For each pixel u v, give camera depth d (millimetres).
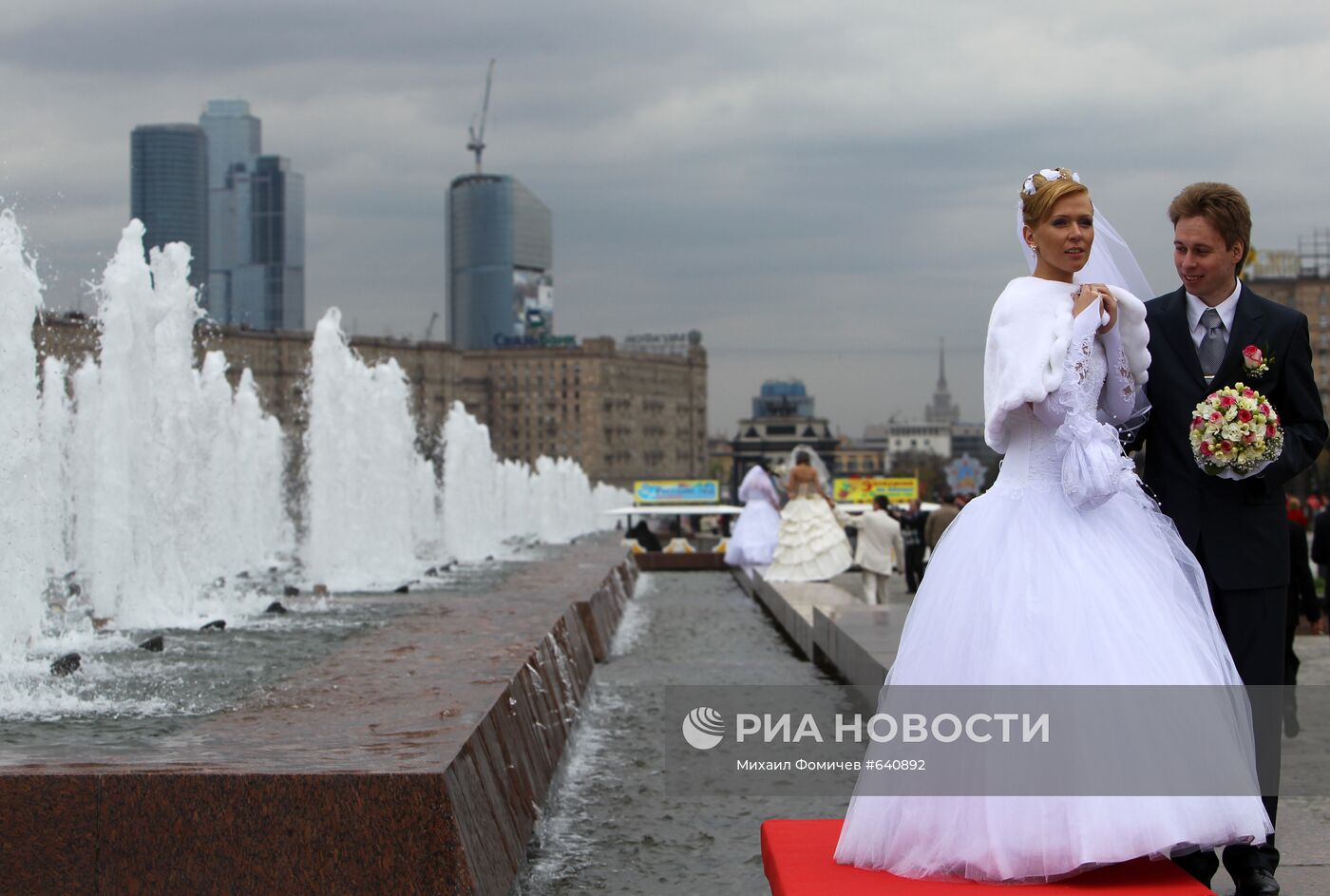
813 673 14398
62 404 19656
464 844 4691
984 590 4645
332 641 10445
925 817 4480
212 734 5660
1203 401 5203
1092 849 4211
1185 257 5316
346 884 4629
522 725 7246
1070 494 4742
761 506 29391
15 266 10438
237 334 127312
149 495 14203
